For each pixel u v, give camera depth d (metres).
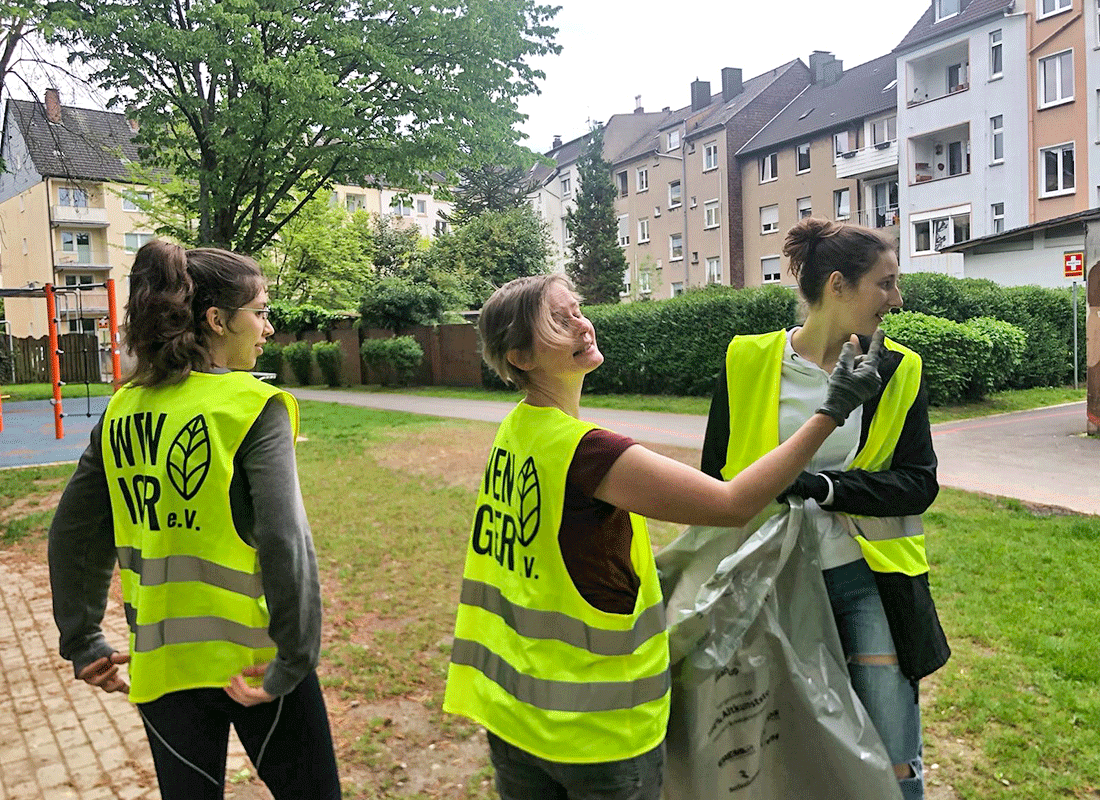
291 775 2.00
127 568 1.95
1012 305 16.34
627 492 1.59
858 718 1.99
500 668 1.76
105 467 1.96
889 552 2.12
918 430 2.11
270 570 1.75
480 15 20.20
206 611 1.85
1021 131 27.66
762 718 1.96
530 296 1.75
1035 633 4.25
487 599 1.83
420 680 4.07
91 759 3.40
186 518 1.83
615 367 19.00
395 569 5.87
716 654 1.90
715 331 16.75
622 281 47.50
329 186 23.11
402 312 24.58
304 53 18.02
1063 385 17.09
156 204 34.25
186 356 1.88
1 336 32.03
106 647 2.08
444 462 10.01
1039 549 5.71
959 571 5.30
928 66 31.45
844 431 2.11
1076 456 9.17
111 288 13.48
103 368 29.00
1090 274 10.30
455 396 20.59
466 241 42.72
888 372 2.10
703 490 1.56
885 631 2.11
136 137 20.64
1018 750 3.18
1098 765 3.06
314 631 1.82
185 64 18.88
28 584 5.93
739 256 42.97
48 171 31.12
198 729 1.91
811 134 37.31
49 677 4.26
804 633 2.03
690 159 45.19
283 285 38.34
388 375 24.50
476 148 21.05
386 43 19.98
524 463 1.72
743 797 1.94
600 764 1.61
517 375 1.82
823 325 2.17
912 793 2.12
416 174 22.23
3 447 12.72
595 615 1.64
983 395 14.43
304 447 11.51
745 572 1.95
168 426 1.85
